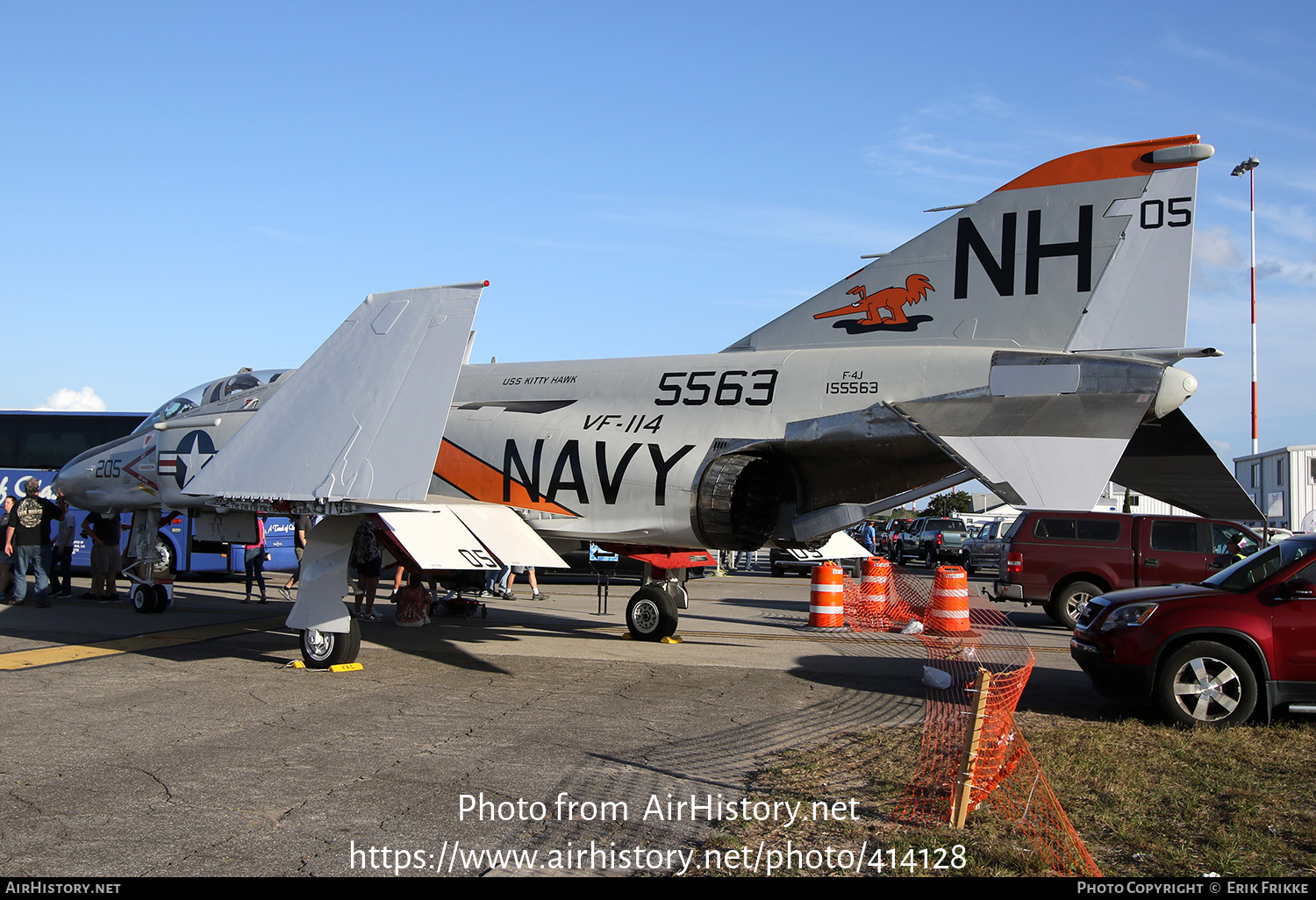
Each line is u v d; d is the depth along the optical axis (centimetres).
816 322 1062
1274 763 604
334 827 466
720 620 1460
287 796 515
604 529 1065
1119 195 917
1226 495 1029
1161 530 1405
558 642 1140
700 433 1034
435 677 884
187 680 853
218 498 959
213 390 1380
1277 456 3966
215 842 443
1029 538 1457
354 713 725
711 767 584
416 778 552
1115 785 545
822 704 779
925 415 924
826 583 1349
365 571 1262
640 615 1173
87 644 1057
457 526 921
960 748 621
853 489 1017
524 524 1003
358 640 914
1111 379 856
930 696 816
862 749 627
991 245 970
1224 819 491
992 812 495
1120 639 745
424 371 904
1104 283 916
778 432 996
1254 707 707
